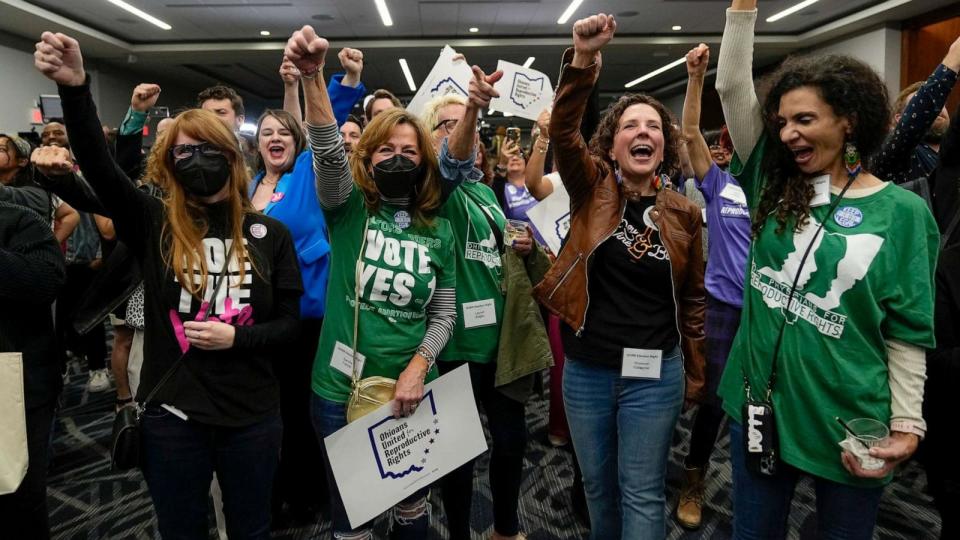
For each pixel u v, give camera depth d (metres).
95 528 2.08
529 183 2.06
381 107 2.37
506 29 10.03
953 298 1.35
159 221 1.29
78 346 3.41
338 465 1.35
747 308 1.26
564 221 2.03
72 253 3.20
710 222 2.20
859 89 1.07
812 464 1.12
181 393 1.23
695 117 2.06
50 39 1.09
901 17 8.27
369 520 1.38
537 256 1.81
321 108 1.28
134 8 8.40
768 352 1.18
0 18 8.24
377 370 1.40
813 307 1.12
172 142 1.26
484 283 1.70
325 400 1.43
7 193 2.00
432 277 1.42
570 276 1.51
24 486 1.33
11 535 1.33
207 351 1.25
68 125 1.16
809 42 9.90
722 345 2.12
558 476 2.49
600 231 1.48
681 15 9.06
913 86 2.38
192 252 1.25
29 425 1.35
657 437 1.46
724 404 1.30
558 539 2.03
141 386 1.26
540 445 2.79
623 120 1.49
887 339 1.11
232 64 11.94
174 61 11.48
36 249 1.33
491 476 1.80
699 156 2.17
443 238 1.46
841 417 1.10
